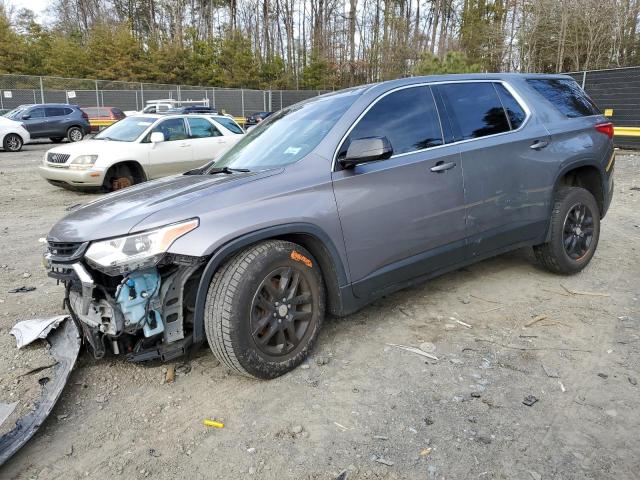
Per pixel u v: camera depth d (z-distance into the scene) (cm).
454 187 376
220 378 318
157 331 288
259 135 404
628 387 295
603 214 500
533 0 3100
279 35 5397
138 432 270
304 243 328
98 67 4259
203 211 283
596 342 348
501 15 3966
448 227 377
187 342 295
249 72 4553
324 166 328
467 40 4103
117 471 242
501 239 414
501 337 359
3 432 269
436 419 271
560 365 321
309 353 329
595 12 2872
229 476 236
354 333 370
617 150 1588
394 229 348
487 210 398
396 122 364
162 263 275
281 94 3703
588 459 239
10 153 1898
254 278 289
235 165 369
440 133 381
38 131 2269
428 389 298
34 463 249
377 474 234
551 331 366
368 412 278
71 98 3108
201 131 1104
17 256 582
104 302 278
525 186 420
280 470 238
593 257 533
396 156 354
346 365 327
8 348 356
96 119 2820
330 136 338
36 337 352
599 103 1638
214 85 4525
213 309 286
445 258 382
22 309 426
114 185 995
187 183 334
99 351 295
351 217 328
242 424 272
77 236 281
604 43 2981
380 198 340
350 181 330
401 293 442
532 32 3106
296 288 315
